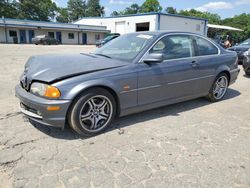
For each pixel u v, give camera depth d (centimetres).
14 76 711
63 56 375
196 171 250
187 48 420
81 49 2242
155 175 241
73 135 323
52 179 230
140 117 395
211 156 280
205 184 230
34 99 292
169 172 247
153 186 225
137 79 343
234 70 509
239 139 327
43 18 6225
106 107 330
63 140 308
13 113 394
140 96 355
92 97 308
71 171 244
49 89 285
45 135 320
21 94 313
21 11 5794
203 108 455
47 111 285
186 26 3256
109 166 254
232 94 571
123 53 376
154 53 356
